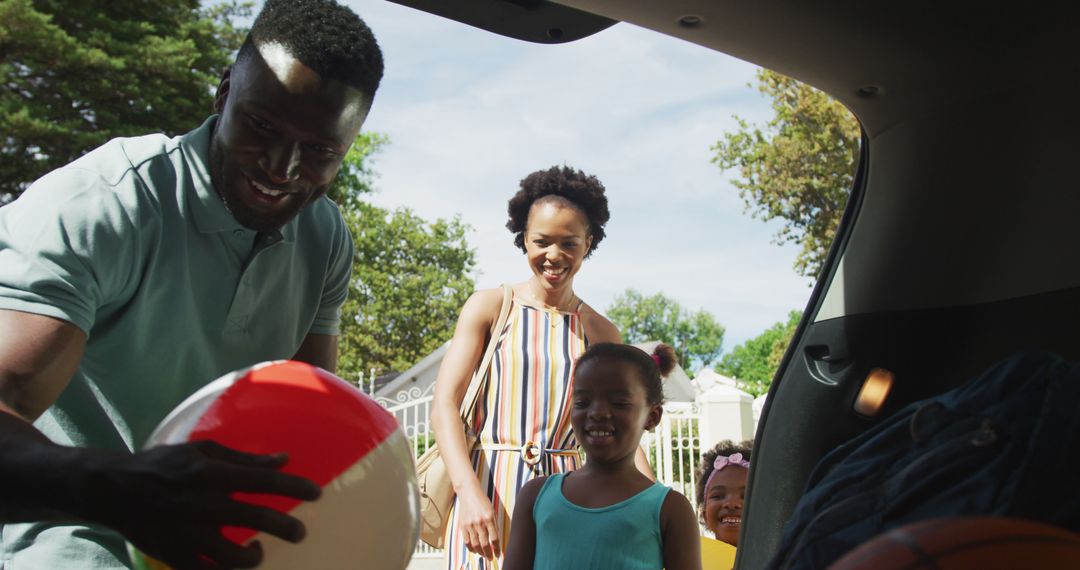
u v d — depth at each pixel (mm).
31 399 1896
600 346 2955
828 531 1871
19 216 1997
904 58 2139
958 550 1379
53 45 21172
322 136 2076
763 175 23094
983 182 2105
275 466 1491
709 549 3838
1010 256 2021
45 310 1905
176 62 22688
